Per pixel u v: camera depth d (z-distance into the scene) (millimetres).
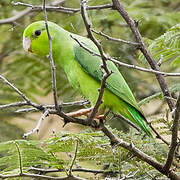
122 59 13438
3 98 13891
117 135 9133
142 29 13914
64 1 14320
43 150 7777
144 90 13445
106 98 9672
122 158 8688
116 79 9602
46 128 13227
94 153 8117
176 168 8922
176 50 10211
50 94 14539
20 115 13938
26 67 14727
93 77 9680
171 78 11938
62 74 14133
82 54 9727
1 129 13406
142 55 10469
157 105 11805
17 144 7480
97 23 13984
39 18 14414
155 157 8938
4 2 15352
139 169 8562
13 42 15281
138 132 9711
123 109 9766
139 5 15883
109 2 14156
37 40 10180
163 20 13961
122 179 8359
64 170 8102
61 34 10086
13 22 14656
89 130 9797
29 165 7902
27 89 14383
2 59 15531
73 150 8078
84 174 10938
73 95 13727
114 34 13953
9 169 8031
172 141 7426
